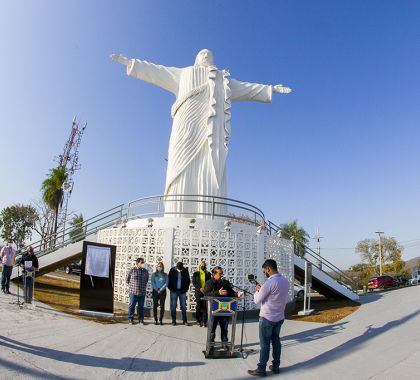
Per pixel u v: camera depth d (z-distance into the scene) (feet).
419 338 24.63
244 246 43.11
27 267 37.58
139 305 35.22
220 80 58.49
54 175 114.73
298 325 36.29
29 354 20.02
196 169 53.88
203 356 23.85
